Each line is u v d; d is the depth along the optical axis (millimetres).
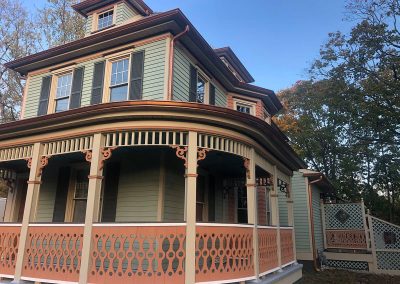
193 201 5848
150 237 5699
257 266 6641
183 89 9227
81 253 5883
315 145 24938
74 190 9453
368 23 16297
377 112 16688
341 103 17984
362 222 14898
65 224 6285
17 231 6879
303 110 26922
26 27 22047
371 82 16812
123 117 6176
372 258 13516
